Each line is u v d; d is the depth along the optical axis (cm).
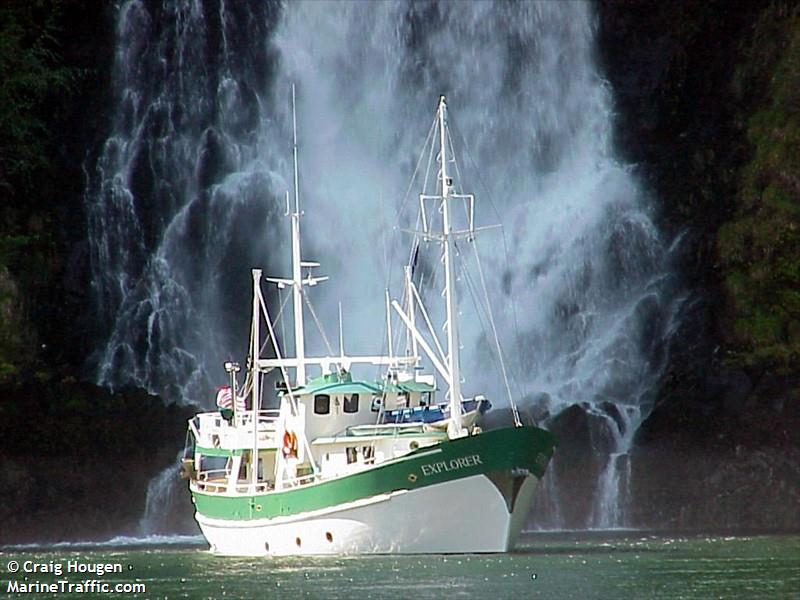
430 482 14450
